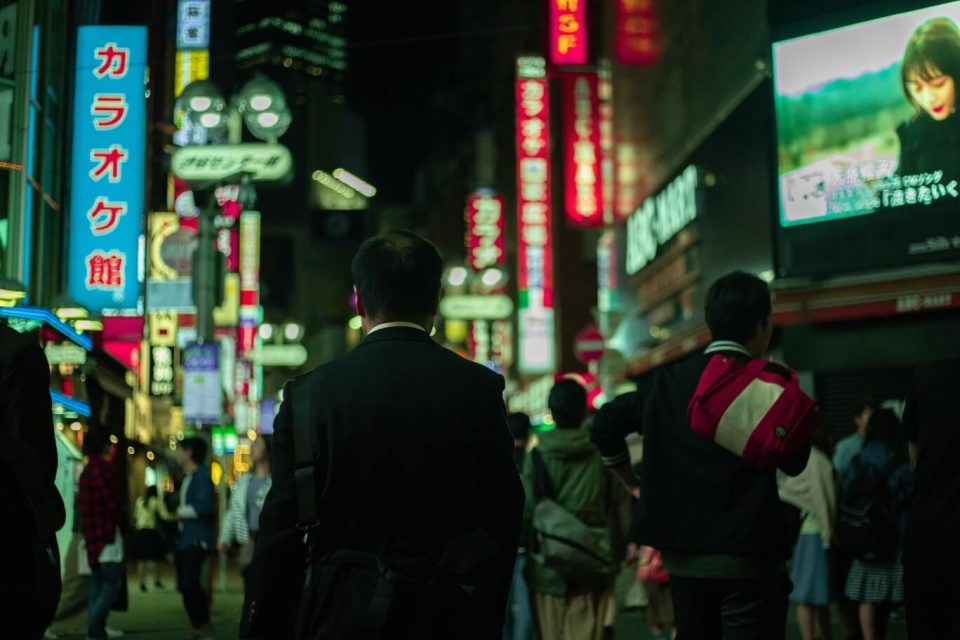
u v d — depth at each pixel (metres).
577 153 28.19
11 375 3.03
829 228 16.80
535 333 35.97
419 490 2.80
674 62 22.33
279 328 54.16
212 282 15.05
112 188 16.52
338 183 89.38
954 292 14.84
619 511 7.25
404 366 2.91
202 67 28.83
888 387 16.08
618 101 26.89
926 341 15.65
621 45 26.62
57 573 3.04
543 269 36.28
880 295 15.53
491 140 61.69
